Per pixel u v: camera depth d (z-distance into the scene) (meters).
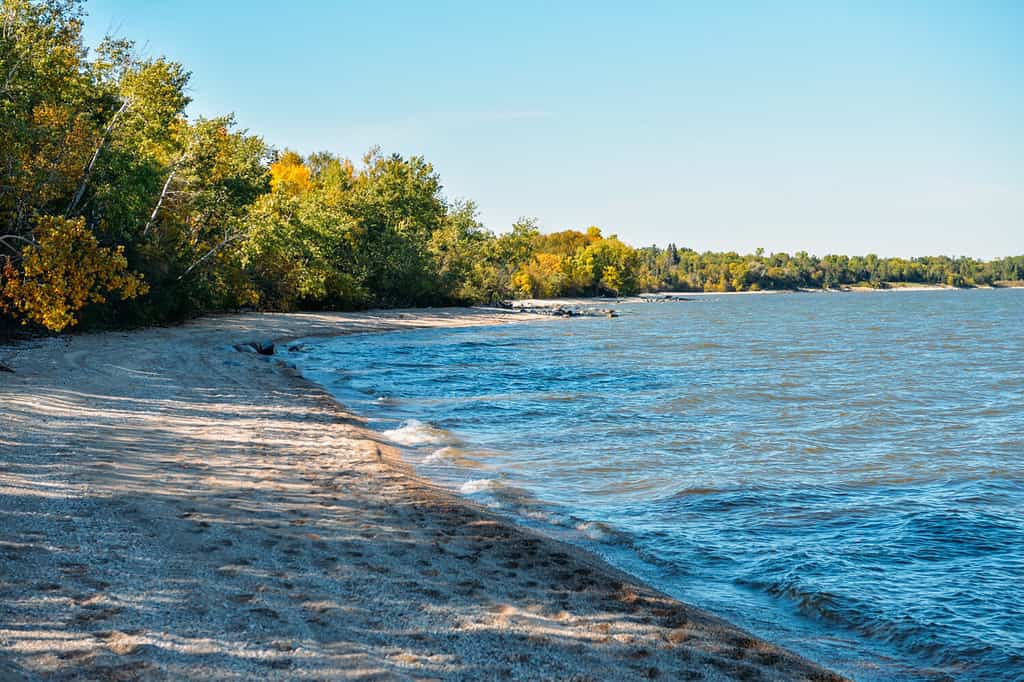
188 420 14.23
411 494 9.98
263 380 21.19
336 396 20.47
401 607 5.95
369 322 57.19
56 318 23.02
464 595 6.38
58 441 11.07
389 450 13.48
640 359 35.38
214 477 9.99
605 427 16.91
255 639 5.04
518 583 6.86
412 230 80.31
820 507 10.56
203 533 7.38
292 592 6.02
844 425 17.81
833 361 35.34
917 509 10.42
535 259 149.88
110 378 18.42
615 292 165.88
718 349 42.28
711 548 8.66
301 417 15.71
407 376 26.28
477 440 15.00
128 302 34.50
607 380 26.39
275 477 10.36
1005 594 7.31
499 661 5.12
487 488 10.98
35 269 22.80
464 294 86.44
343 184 81.19
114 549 6.59
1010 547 8.81
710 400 21.80
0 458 9.61
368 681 4.59
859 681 5.53
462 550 7.73
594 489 11.39
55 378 17.39
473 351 38.41
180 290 39.75
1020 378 28.39
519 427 16.66
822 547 8.72
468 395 21.77
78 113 31.34
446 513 9.16
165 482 9.41
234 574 6.29
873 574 7.84
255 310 56.97
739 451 14.59
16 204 26.25
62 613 5.12
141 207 34.50
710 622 6.41
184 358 24.59
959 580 7.69
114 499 8.28
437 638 5.41
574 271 158.88
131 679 4.30
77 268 24.20
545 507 10.18
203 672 4.48
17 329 27.00
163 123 42.19
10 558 6.05
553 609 6.28
